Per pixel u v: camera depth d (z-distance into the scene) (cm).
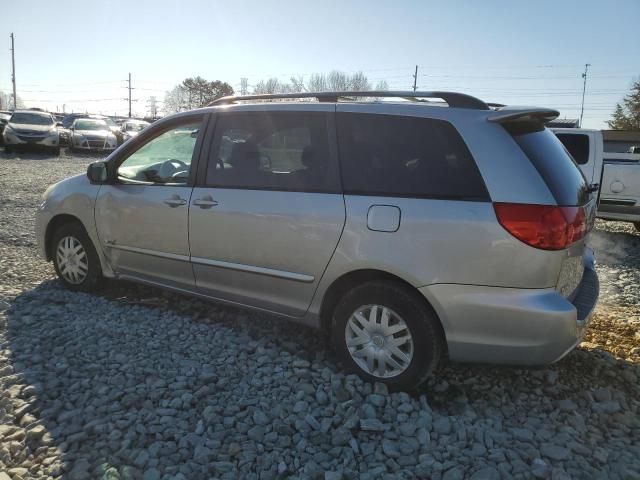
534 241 295
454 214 310
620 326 484
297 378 351
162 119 453
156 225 434
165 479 253
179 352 385
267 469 264
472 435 294
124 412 307
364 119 352
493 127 318
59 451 271
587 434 303
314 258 355
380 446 285
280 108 385
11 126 2172
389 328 335
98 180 471
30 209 968
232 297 408
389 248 326
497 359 314
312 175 362
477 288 306
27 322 424
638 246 916
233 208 388
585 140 933
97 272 496
